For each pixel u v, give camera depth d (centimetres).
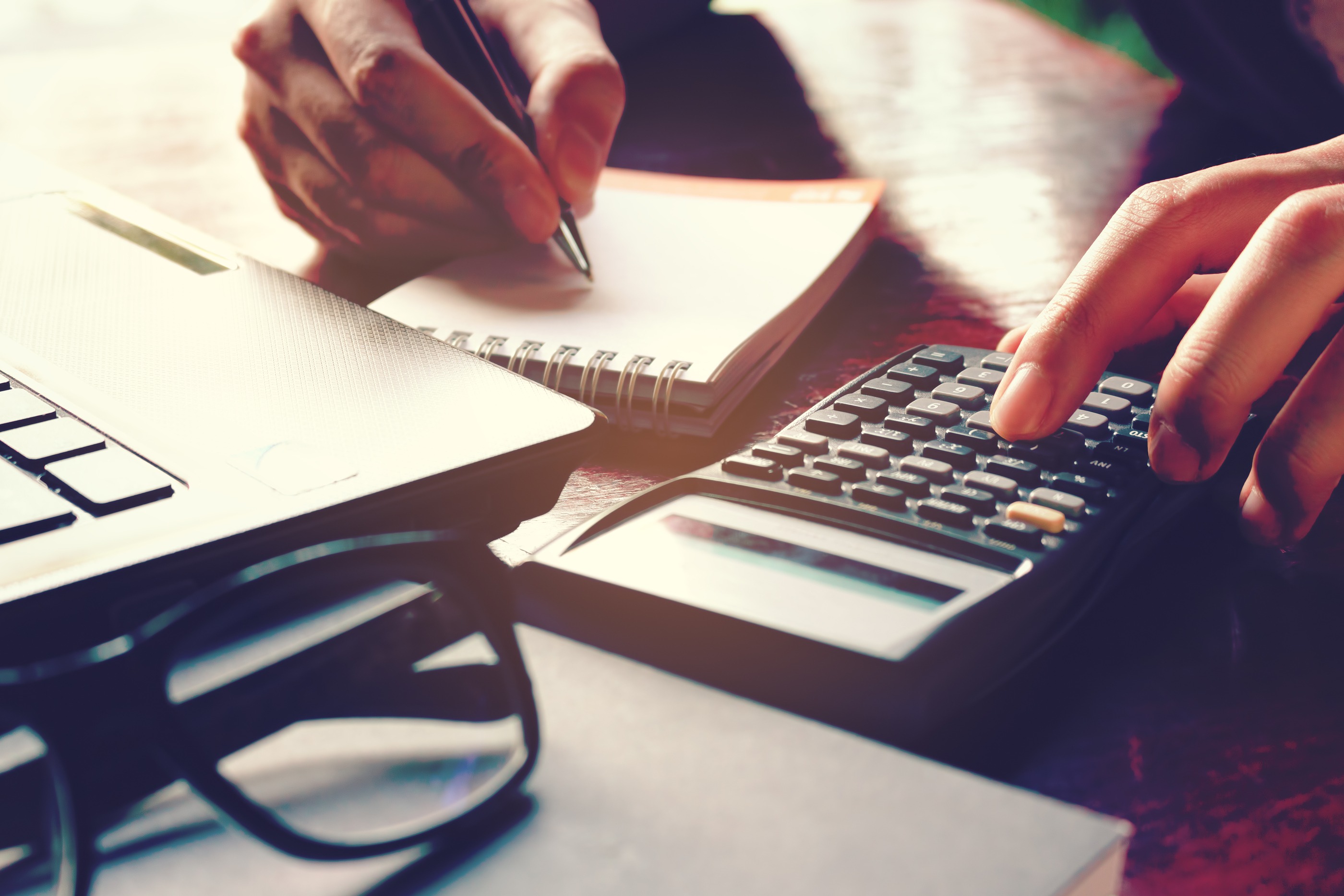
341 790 27
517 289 62
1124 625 38
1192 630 38
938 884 23
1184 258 46
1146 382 49
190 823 26
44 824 25
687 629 33
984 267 73
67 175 68
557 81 67
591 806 26
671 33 161
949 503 39
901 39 151
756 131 110
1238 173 48
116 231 58
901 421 45
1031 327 45
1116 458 43
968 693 32
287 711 28
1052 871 23
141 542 30
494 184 62
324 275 73
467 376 41
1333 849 28
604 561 36
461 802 26
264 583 26
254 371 41
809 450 43
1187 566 42
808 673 31
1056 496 39
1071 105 115
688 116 118
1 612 28
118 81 154
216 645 30
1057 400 43
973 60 138
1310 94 96
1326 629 37
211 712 27
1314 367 42
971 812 25
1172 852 28
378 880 24
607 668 31
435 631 28
